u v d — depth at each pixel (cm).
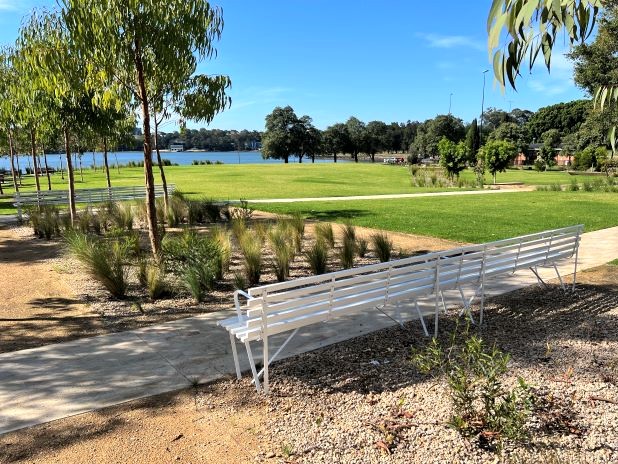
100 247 830
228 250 872
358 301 486
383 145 11781
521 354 475
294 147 9319
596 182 2909
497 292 708
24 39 916
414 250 1042
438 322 580
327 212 1709
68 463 317
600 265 884
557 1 189
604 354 473
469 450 316
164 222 1422
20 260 974
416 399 388
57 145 1856
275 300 421
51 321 605
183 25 804
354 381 426
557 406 369
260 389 415
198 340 533
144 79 874
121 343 527
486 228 1335
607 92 263
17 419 372
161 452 328
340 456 316
